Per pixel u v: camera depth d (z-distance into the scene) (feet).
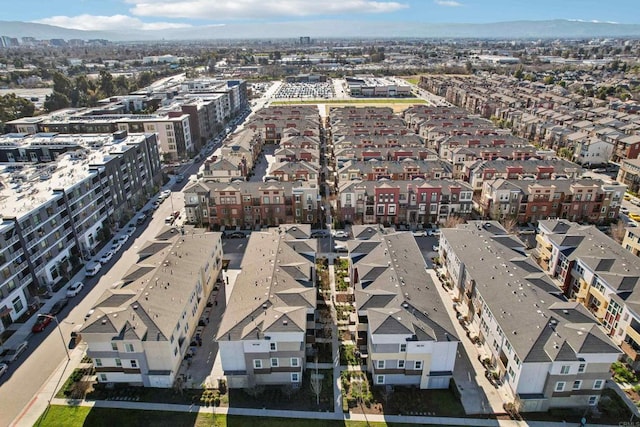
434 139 539.70
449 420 176.55
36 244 254.47
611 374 194.39
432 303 204.13
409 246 255.50
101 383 195.31
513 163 407.85
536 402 178.29
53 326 233.35
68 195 285.43
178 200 404.77
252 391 189.57
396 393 189.57
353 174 401.90
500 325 191.31
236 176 415.23
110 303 201.77
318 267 283.38
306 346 210.79
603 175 458.50
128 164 370.94
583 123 565.94
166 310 199.00
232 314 199.11
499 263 230.07
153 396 189.57
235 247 317.01
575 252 248.93
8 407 183.73
